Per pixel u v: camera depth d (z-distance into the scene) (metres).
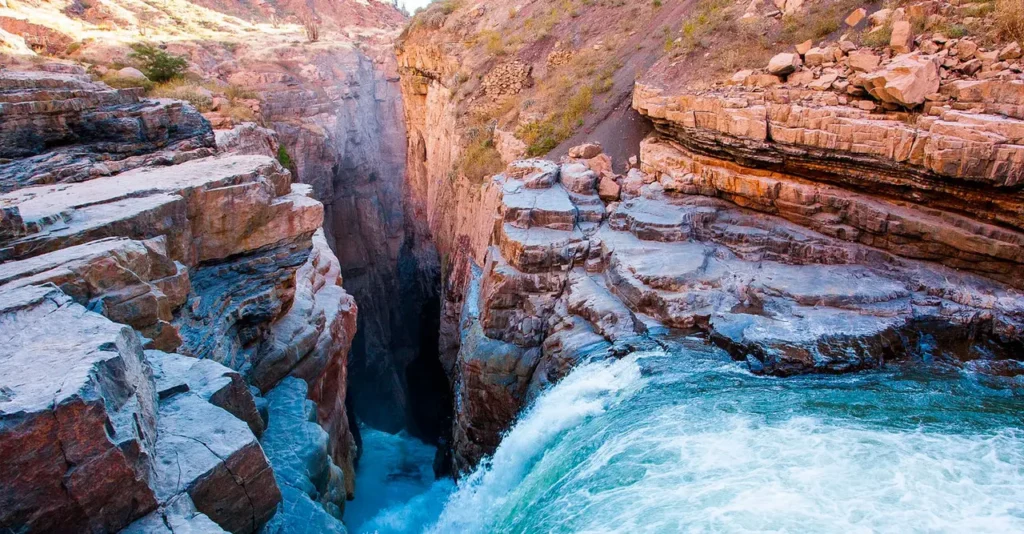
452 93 29.81
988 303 11.84
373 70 53.81
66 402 4.44
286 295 12.91
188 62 38.47
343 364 16.69
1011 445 8.62
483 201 21.50
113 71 30.20
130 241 8.54
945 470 8.06
